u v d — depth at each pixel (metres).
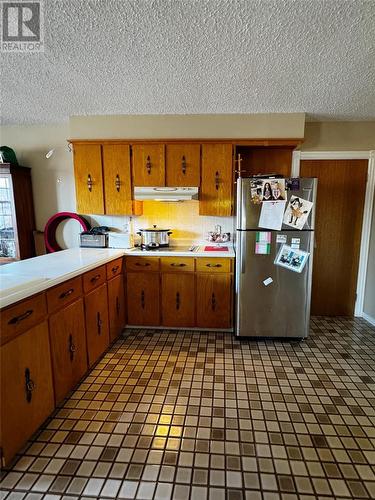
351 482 1.38
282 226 2.65
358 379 2.19
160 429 1.70
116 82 2.21
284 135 2.86
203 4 1.38
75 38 1.65
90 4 1.38
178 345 2.73
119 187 3.06
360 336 2.92
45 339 1.71
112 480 1.39
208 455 1.52
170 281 2.97
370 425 1.74
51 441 1.61
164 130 2.93
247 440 1.62
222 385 2.12
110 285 2.65
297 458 1.51
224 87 2.30
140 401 1.95
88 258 2.49
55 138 3.36
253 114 2.86
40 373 1.66
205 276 2.93
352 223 3.31
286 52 1.79
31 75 2.10
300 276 2.70
